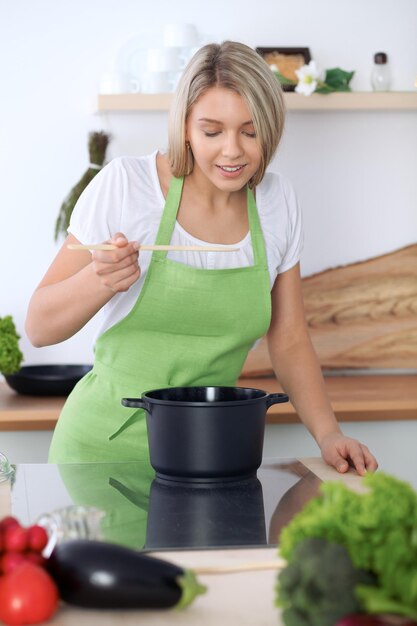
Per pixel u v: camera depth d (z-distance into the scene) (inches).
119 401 86.8
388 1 148.3
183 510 62.4
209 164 79.0
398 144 149.8
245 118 76.7
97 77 144.9
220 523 59.7
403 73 149.5
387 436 132.2
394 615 37.6
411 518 40.8
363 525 40.8
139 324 86.7
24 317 146.3
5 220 145.2
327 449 77.2
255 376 142.9
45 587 43.3
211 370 88.4
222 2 145.9
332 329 147.3
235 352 89.7
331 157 148.4
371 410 128.4
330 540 41.6
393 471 132.8
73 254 83.7
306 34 147.6
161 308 85.7
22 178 145.0
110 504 63.7
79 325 80.4
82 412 88.4
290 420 128.7
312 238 148.9
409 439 132.3
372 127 148.9
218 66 76.5
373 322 147.7
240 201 87.4
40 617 43.1
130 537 56.6
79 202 86.0
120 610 44.5
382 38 148.7
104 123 145.0
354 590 39.4
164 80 136.5
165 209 84.7
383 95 139.8
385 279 147.7
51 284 83.7
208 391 75.4
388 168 149.9
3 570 44.9
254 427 68.9
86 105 144.9
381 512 40.8
